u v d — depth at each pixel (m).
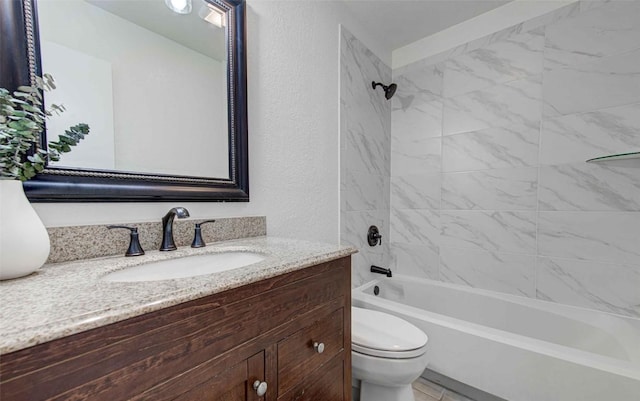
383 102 2.26
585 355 1.14
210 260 0.94
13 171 0.59
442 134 2.11
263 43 1.30
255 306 0.62
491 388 1.32
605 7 1.51
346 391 0.91
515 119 1.80
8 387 0.33
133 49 0.90
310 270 0.77
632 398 1.01
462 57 2.00
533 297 1.77
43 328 0.35
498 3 1.80
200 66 1.08
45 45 0.73
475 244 1.98
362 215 2.02
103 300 0.44
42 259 0.61
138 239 0.83
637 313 1.48
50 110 0.71
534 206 1.75
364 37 2.02
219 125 1.13
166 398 0.46
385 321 1.32
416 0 1.76
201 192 1.04
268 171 1.33
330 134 1.72
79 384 0.38
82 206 0.79
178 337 0.48
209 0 1.09
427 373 1.57
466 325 1.43
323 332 0.81
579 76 1.59
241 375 0.58
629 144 1.47
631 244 1.48
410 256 2.29
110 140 0.85
